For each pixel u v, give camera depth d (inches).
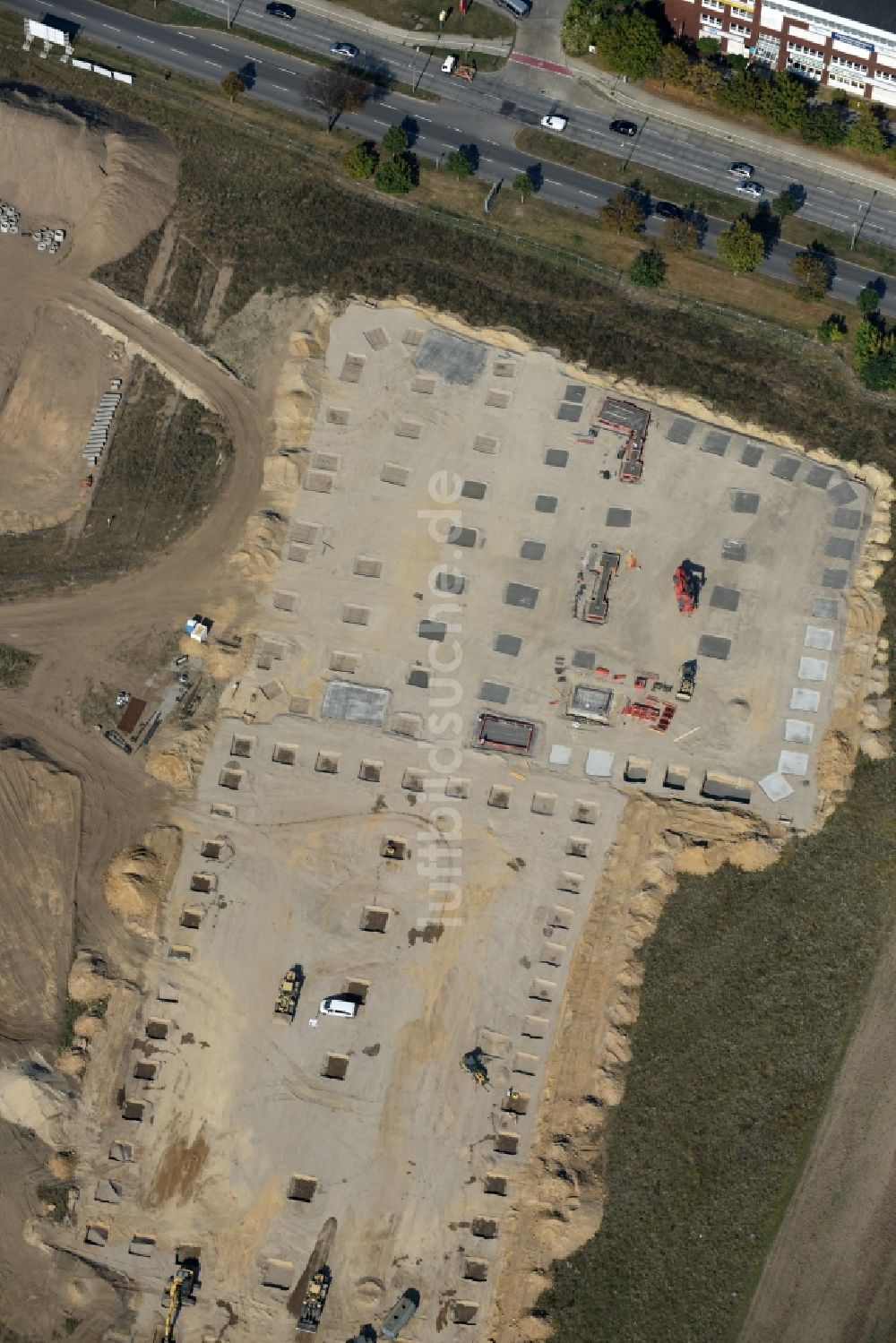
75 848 4028.1
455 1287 3772.1
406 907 3971.5
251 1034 3897.6
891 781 4042.8
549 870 3996.1
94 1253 3811.5
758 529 4217.5
